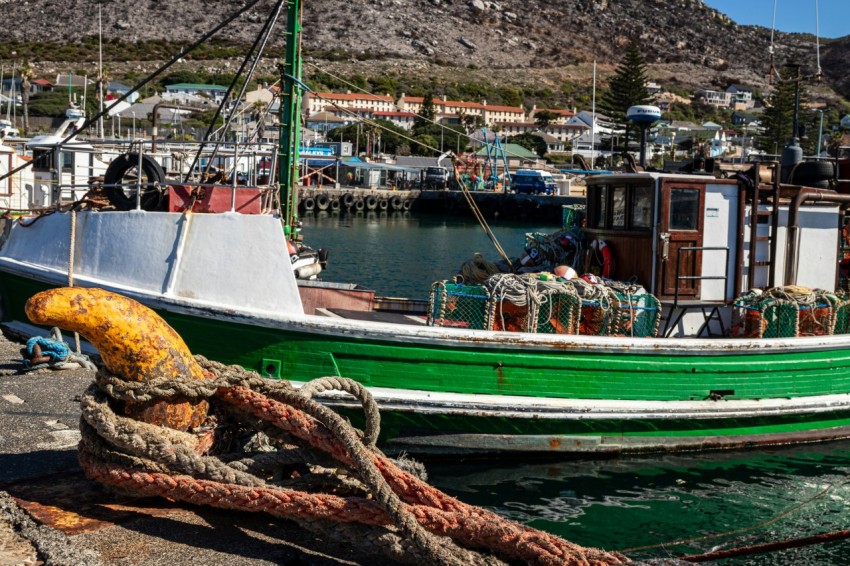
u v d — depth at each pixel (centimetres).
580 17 18938
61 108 8006
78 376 662
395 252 3503
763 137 6438
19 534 363
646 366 805
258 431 436
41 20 14925
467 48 16462
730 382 838
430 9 17538
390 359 755
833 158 1041
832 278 942
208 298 780
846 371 893
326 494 392
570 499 757
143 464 391
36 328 884
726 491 782
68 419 538
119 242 818
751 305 849
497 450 802
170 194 829
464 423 771
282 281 771
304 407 403
